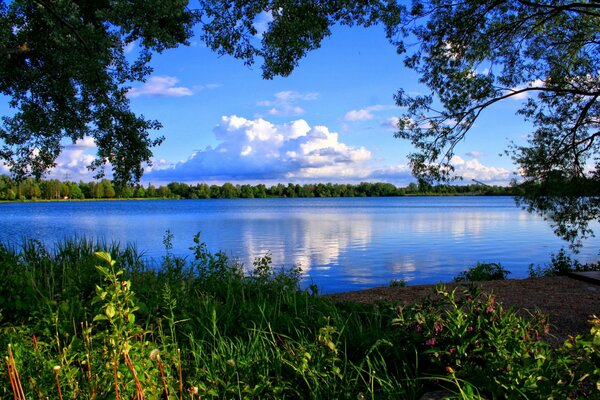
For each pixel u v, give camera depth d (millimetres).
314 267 15070
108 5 12523
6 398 2637
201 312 4625
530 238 25703
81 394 2512
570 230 13211
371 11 11641
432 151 13086
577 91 12258
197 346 3662
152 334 3893
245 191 194875
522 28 12945
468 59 13008
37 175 15031
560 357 2678
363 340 3871
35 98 14258
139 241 22828
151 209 76750
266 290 6523
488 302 3494
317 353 3338
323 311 5078
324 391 3008
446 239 25016
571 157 13008
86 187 149250
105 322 3230
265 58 12727
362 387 3115
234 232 29219
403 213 59969
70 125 14281
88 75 12492
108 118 13750
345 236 26641
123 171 14289
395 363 3389
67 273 6301
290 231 30094
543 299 6441
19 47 12789
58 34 11062
